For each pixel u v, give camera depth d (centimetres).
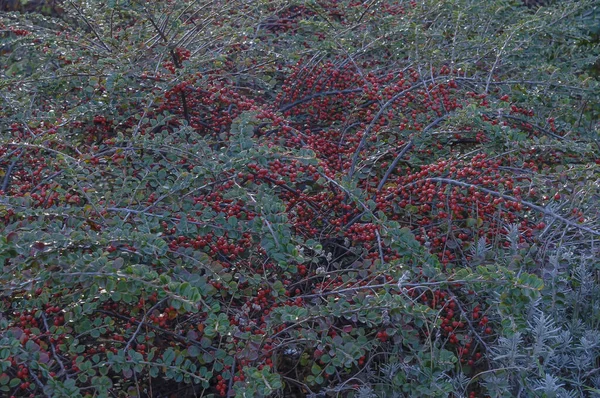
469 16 427
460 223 271
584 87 360
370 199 258
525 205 256
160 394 240
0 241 205
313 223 277
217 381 238
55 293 218
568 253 244
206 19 375
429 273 223
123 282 205
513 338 209
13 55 442
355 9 419
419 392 212
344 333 220
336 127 346
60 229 225
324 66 363
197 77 322
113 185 285
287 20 452
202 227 237
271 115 295
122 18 443
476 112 278
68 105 356
